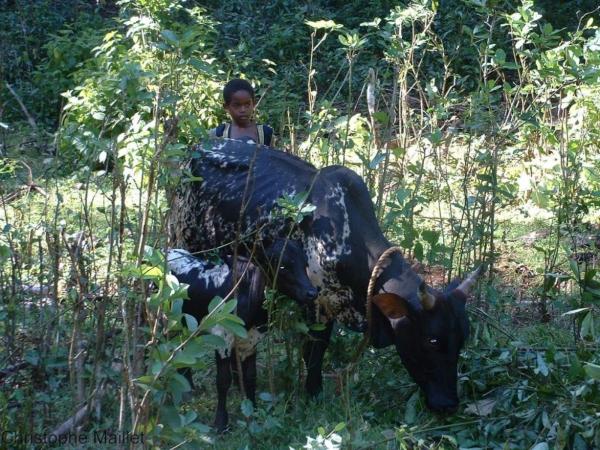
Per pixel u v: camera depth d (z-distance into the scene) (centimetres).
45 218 595
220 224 593
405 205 652
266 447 523
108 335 572
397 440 500
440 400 530
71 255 535
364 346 542
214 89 807
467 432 533
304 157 700
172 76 495
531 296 734
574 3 1399
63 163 723
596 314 625
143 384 429
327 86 1235
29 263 579
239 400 590
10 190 732
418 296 524
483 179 659
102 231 739
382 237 562
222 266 557
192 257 571
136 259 461
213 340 436
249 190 582
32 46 1277
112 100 506
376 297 525
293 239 562
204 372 625
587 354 561
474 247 660
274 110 945
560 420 497
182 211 617
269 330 536
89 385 545
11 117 1129
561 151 741
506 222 849
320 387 591
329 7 1411
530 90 707
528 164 883
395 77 666
